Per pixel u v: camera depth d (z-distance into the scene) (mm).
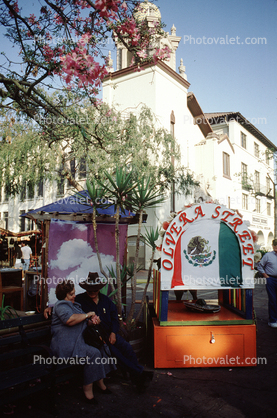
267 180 36281
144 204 4426
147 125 13555
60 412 3162
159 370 4203
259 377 3979
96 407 3270
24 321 3436
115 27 4957
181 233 4371
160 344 4234
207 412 3186
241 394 3551
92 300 3836
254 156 33312
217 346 4266
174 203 18906
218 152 24578
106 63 5570
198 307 4824
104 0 4371
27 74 5969
